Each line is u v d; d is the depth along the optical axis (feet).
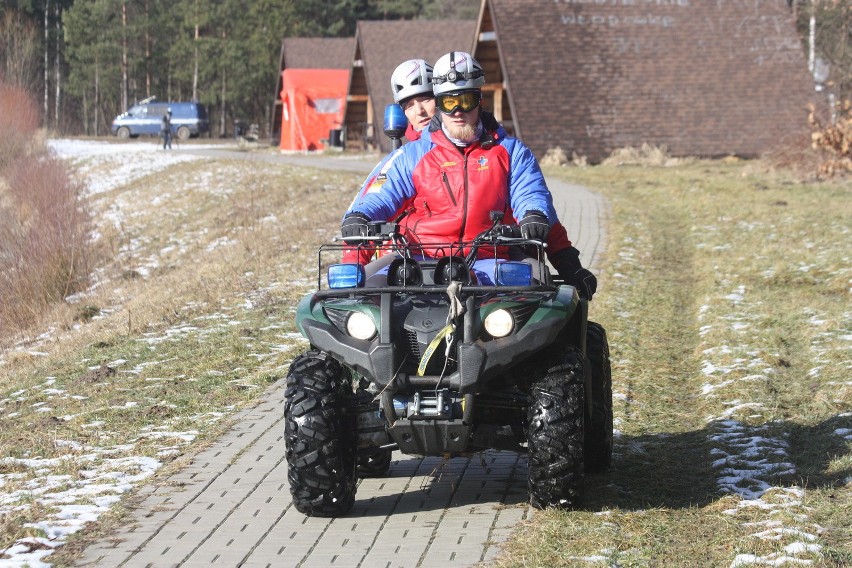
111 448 30.17
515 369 23.12
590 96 134.10
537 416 21.98
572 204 83.76
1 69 167.32
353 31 322.34
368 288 22.48
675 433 30.12
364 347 21.98
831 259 54.95
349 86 180.45
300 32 293.23
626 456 27.78
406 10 322.14
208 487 25.95
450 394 21.77
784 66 138.10
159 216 99.30
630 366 37.78
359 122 189.16
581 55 136.67
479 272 23.72
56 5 325.21
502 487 25.34
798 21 160.45
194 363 40.98
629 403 33.30
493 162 24.61
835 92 126.72
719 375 35.58
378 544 21.63
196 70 298.97
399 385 21.65
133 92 318.24
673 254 62.64
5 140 133.18
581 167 123.34
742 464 26.37
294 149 188.03
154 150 185.68
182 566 20.83
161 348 44.09
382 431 22.84
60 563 21.18
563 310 22.09
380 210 24.56
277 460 28.14
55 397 37.58
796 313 44.14
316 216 85.10
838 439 28.17
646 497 24.11
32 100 156.87
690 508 23.16
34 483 26.86
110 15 311.68
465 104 24.07
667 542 21.03
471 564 20.15
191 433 31.22
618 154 129.80
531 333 21.63
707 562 19.90
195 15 301.84
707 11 141.90
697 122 133.49
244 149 193.06
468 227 24.40
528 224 23.27
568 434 21.86
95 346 46.29
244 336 45.01
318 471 22.49
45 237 69.82
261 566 20.70
